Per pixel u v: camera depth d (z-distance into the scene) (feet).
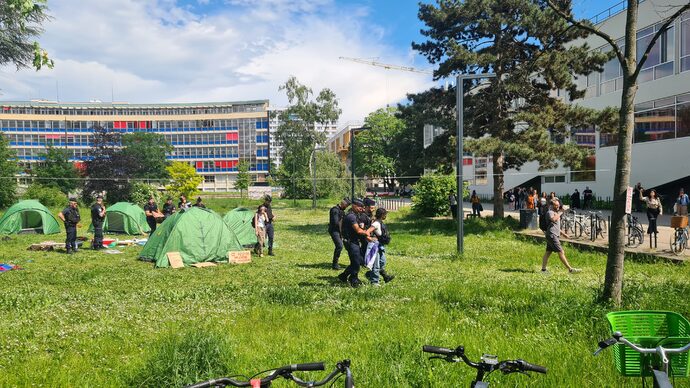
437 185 104.42
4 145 162.61
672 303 23.79
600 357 15.81
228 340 18.34
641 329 10.27
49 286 34.78
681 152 85.61
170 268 44.47
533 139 67.21
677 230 45.11
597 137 110.52
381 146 258.16
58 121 424.46
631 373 9.45
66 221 54.95
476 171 173.58
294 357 17.11
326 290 31.63
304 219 121.60
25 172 205.36
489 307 24.88
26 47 49.57
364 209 35.58
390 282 34.96
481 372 8.32
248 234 64.44
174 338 17.62
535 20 65.00
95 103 435.53
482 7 68.64
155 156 345.10
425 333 19.88
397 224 89.56
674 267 39.78
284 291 30.35
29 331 21.59
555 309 22.79
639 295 25.63
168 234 48.62
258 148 421.18
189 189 215.72
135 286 34.81
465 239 65.72
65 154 209.56
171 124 431.02
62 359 17.80
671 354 8.82
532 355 16.56
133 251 57.88
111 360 17.72
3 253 54.34
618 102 101.45
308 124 209.46
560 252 39.40
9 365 17.06
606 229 63.36
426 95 82.02
